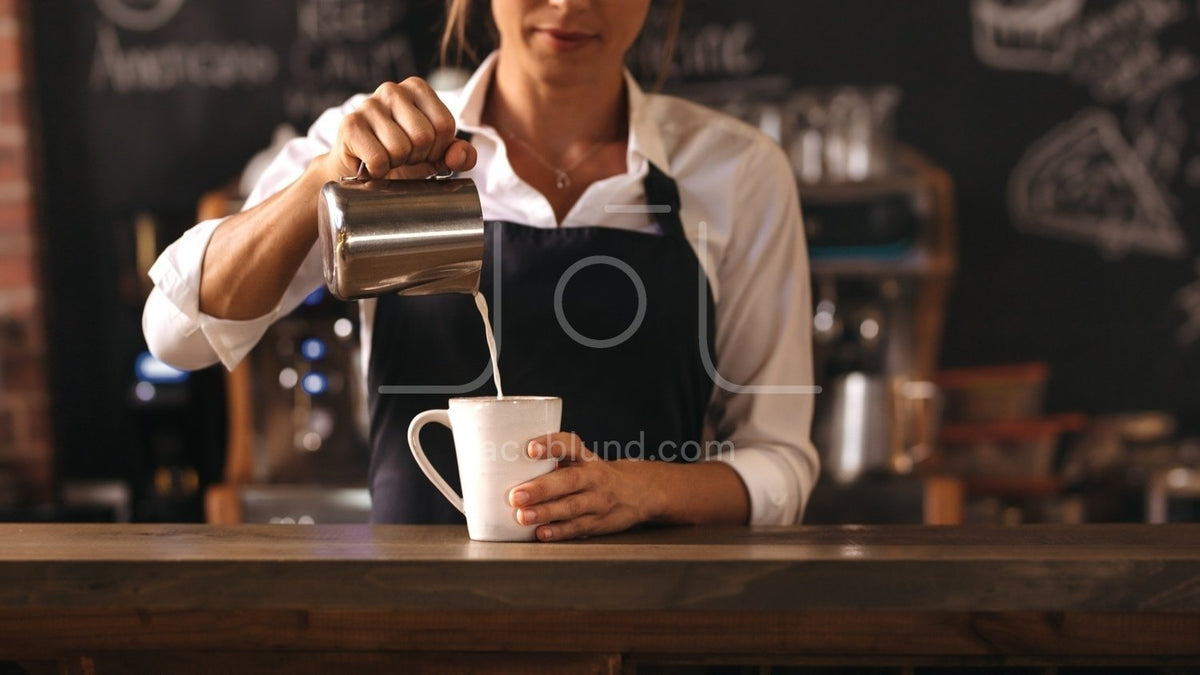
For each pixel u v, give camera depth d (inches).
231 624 38.3
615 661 38.1
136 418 111.1
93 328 128.2
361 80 129.5
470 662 38.4
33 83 127.5
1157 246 127.3
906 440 106.7
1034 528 44.5
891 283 114.2
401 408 54.0
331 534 43.1
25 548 39.1
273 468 105.8
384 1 128.7
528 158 56.6
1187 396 127.4
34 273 125.3
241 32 129.1
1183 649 37.6
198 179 129.5
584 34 51.2
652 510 44.7
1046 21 126.8
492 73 57.6
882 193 109.7
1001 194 128.3
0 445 125.3
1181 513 109.0
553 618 38.0
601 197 55.0
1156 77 126.5
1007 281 128.8
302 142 56.9
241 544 40.1
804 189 110.1
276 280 49.1
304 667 38.6
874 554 37.0
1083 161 127.3
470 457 41.0
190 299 49.6
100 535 42.7
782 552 37.7
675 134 57.7
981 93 127.8
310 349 105.4
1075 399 128.6
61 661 38.9
